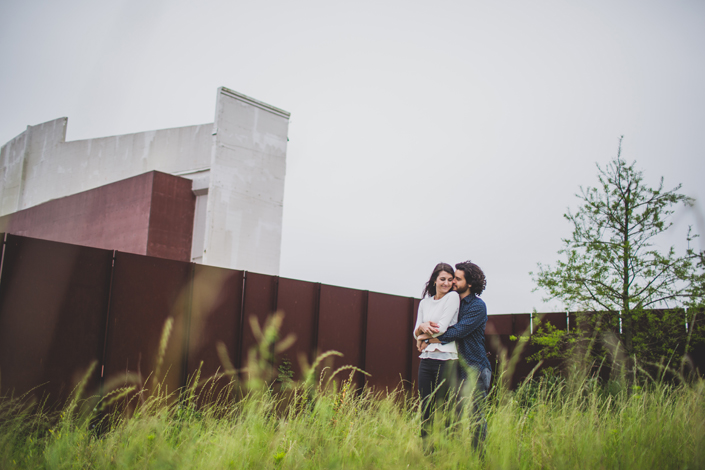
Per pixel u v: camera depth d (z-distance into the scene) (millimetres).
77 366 5449
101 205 17594
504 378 4633
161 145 19703
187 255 16656
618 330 8242
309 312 7863
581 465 2455
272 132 18312
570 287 8539
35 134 24984
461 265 3844
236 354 6879
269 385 6750
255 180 17594
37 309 5230
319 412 2967
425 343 3596
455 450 2498
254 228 17406
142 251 15711
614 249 8453
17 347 5039
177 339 6289
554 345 8273
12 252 5113
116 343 5770
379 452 2479
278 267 17922
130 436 2820
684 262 7828
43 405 4957
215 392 6441
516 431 2754
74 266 5562
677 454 2738
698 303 7488
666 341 7656
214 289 6793
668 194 8344
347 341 8281
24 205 24656
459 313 3598
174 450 2420
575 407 3229
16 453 3023
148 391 5859
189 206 16906
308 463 2451
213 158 16609
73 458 2703
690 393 3500
